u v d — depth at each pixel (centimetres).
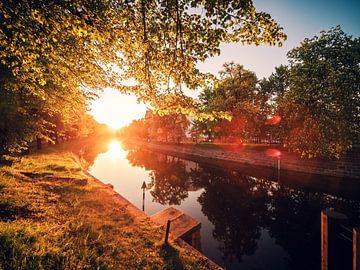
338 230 363
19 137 957
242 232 981
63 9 363
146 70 457
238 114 2541
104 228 518
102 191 841
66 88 884
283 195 1483
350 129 1390
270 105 2755
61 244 392
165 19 365
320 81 1444
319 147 1510
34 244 353
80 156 3020
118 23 394
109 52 498
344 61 1470
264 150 2491
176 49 396
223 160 3094
